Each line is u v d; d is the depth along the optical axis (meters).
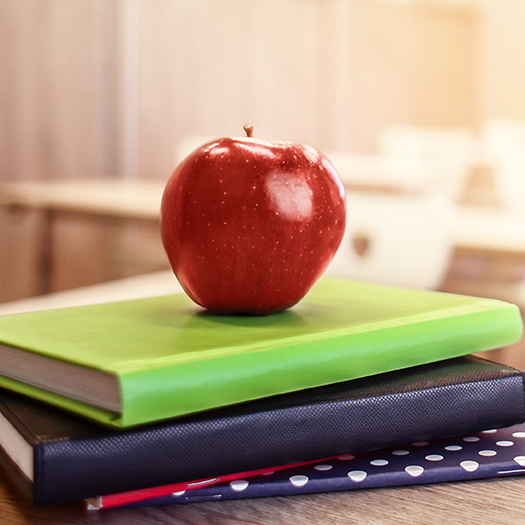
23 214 3.44
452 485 0.45
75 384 0.42
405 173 2.91
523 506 0.43
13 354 0.45
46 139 3.71
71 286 3.61
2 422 0.44
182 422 0.42
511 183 2.80
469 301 0.51
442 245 1.45
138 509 0.43
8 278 3.49
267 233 0.47
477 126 5.82
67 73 3.76
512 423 0.48
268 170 0.47
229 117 4.56
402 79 5.48
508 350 1.77
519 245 1.40
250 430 0.43
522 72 5.60
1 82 3.49
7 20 3.48
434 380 0.47
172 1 4.18
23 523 0.42
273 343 0.44
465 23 5.69
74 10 3.75
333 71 5.06
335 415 0.44
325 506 0.43
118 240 3.59
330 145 5.14
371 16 5.22
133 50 4.05
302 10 4.80
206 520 0.42
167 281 1.17
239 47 4.54
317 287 0.57
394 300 0.52
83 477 0.40
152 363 0.41
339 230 0.49
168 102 4.25
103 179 3.99
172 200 0.48
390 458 0.46
